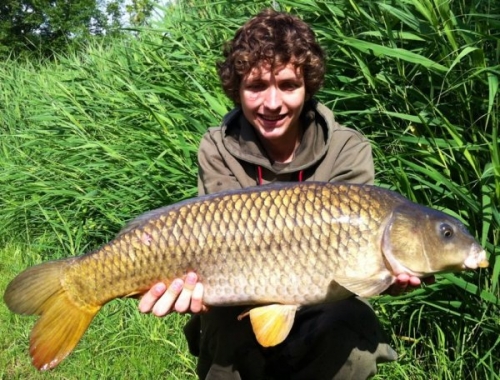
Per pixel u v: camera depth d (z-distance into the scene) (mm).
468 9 1555
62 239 2227
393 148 1535
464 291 1342
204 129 1763
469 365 1341
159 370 1477
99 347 1601
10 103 3186
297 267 959
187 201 989
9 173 2613
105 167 2197
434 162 1415
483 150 1390
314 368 1096
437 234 962
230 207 971
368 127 1625
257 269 963
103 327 1668
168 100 2029
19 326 1761
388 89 1567
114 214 2035
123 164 2105
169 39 2117
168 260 973
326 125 1125
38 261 2207
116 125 2213
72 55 3225
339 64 1660
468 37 1435
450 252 964
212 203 979
